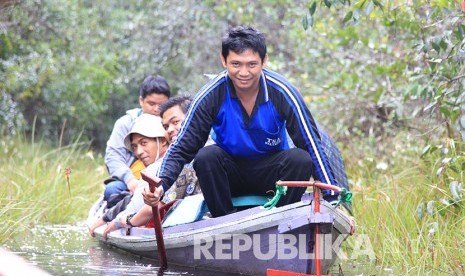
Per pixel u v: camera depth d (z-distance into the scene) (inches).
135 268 295.4
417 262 288.4
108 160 409.4
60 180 510.3
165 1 829.2
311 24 320.8
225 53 266.5
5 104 772.6
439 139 395.5
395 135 477.4
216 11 719.1
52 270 284.5
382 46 456.8
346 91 508.4
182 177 327.3
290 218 253.3
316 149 272.1
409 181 390.3
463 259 280.4
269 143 280.4
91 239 389.4
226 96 274.7
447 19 346.9
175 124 343.3
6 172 514.0
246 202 294.7
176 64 875.4
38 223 449.4
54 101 875.4
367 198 361.1
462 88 330.0
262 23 687.1
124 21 968.9
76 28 880.9
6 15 690.8
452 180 328.5
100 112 976.3
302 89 593.0
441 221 315.0
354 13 329.4
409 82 431.5
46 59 817.5
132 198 341.7
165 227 308.7
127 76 903.7
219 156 280.4
